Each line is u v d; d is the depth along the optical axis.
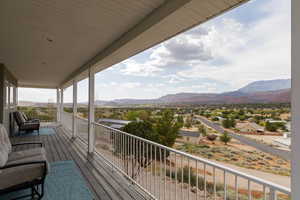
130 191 2.72
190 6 1.88
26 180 2.36
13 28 2.92
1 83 5.42
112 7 2.27
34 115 12.34
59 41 3.50
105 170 3.56
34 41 3.51
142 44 3.02
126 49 3.30
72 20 2.63
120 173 3.34
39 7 2.29
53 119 12.94
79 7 2.28
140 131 3.96
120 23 2.70
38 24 2.77
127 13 2.40
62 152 4.91
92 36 3.23
